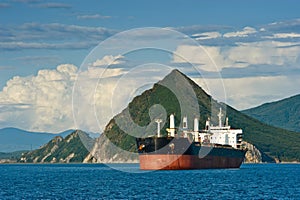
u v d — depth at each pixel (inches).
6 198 6510.8
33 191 7421.3
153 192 6929.1
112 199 6220.5
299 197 6387.8
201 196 6441.9
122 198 6304.1
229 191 7042.3
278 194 6722.4
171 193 6781.5
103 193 6904.5
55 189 7701.8
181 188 7440.9
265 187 7746.1
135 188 7539.4
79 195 6692.9
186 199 6151.6
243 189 7347.4
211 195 6550.2
